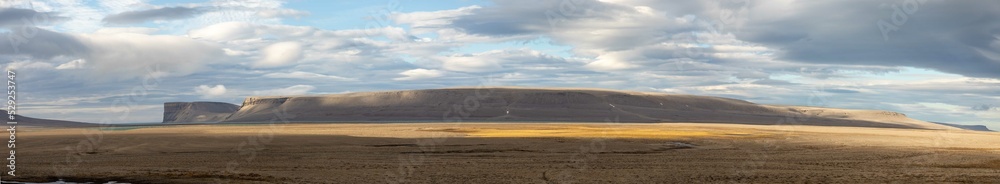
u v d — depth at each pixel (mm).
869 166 33062
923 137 69000
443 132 76562
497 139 57469
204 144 47031
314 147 45375
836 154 41125
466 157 37906
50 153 39625
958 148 47562
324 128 96562
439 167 32250
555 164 34000
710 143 53875
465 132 77000
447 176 28484
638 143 52844
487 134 70312
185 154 39281
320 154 39469
